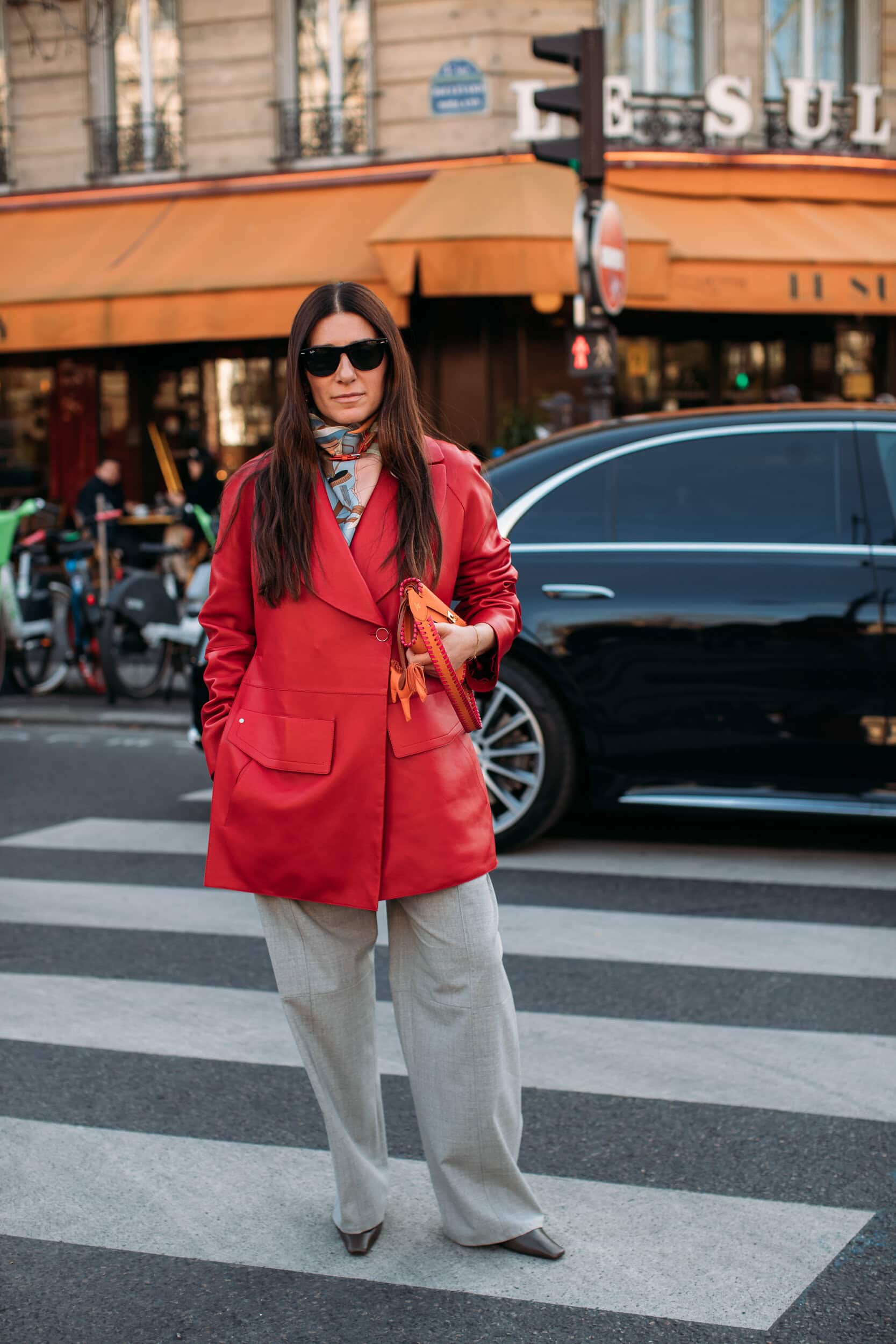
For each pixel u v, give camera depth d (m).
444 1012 2.46
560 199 13.48
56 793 6.94
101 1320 2.38
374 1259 2.56
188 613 7.18
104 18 15.87
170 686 10.09
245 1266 2.55
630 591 5.27
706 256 13.46
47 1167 2.97
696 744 5.23
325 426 2.38
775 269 13.68
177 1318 2.38
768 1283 2.46
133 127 16.19
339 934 2.46
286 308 13.56
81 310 14.17
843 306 13.94
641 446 5.47
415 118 15.03
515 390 14.82
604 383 8.26
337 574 2.33
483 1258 2.55
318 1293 2.45
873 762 5.13
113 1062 3.54
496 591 2.51
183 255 14.72
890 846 5.58
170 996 4.01
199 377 16.69
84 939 4.55
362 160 15.23
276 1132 3.12
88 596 10.28
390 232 13.17
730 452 5.40
